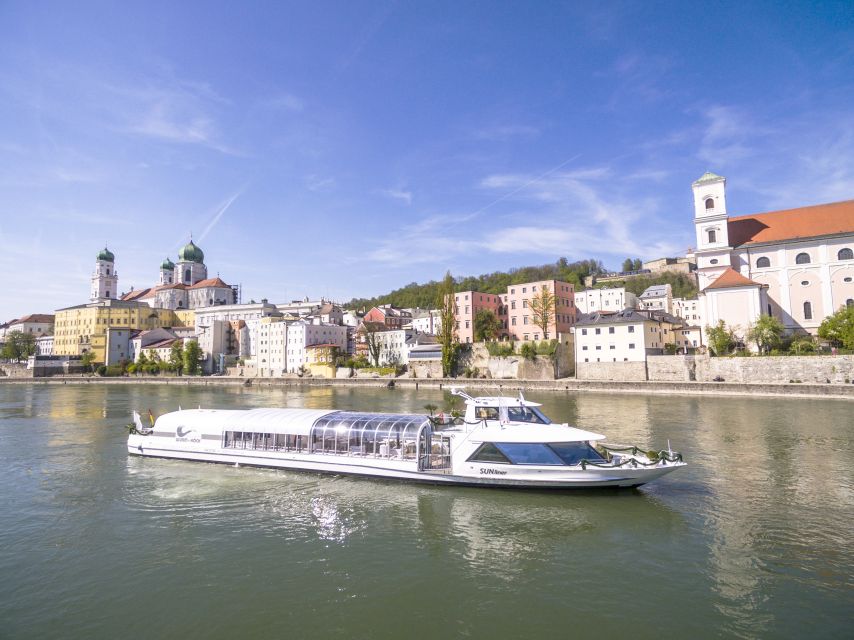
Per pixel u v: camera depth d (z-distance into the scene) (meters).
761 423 43.53
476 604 14.49
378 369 118.88
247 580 16.19
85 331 187.88
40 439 41.53
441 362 108.69
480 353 103.94
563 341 95.94
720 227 92.31
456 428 28.09
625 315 87.94
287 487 25.97
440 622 13.62
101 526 20.98
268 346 150.12
